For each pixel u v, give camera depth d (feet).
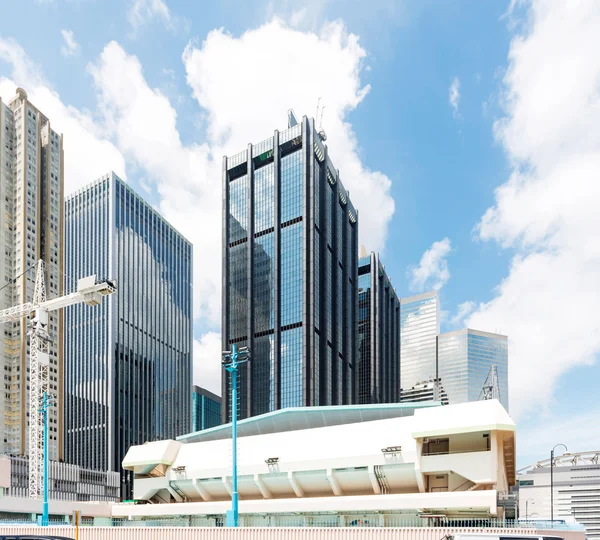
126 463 300.81
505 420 207.72
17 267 620.90
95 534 187.52
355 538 162.91
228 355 182.80
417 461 219.61
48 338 439.22
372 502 222.48
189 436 321.52
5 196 630.74
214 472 270.67
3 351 595.47
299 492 251.39
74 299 419.54
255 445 265.95
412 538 158.30
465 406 219.41
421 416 228.02
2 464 290.56
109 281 405.18
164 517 281.95
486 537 106.11
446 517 219.61
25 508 287.07
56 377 648.38
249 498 272.92
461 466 212.23
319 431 252.01
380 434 234.17
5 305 607.37
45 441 248.73
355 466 233.14
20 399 592.19
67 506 298.97
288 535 167.43
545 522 175.73
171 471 289.33
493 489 211.00
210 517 265.13
